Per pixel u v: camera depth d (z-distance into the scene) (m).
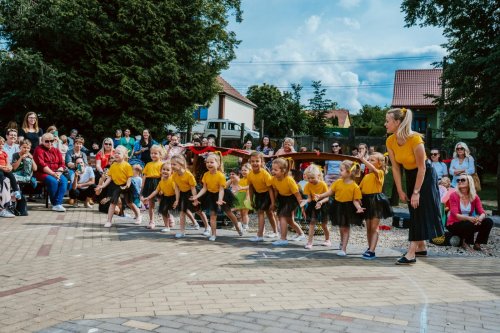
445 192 8.57
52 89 16.28
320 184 6.76
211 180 7.12
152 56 18.80
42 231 7.12
